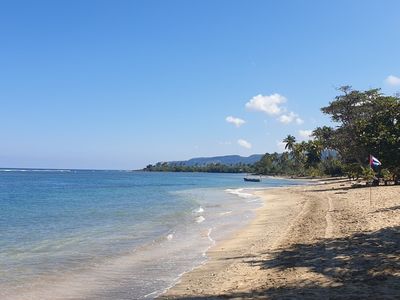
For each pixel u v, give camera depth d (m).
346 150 82.94
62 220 26.62
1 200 45.69
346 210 25.00
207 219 26.39
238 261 13.43
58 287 11.12
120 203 40.91
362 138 30.06
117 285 11.26
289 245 15.14
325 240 15.32
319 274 10.61
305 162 142.62
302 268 11.42
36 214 30.58
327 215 23.36
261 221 24.44
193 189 71.31
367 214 21.83
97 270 12.98
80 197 50.66
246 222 24.41
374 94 80.38
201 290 10.23
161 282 11.47
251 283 10.43
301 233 17.66
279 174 192.75
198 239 18.66
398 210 22.48
